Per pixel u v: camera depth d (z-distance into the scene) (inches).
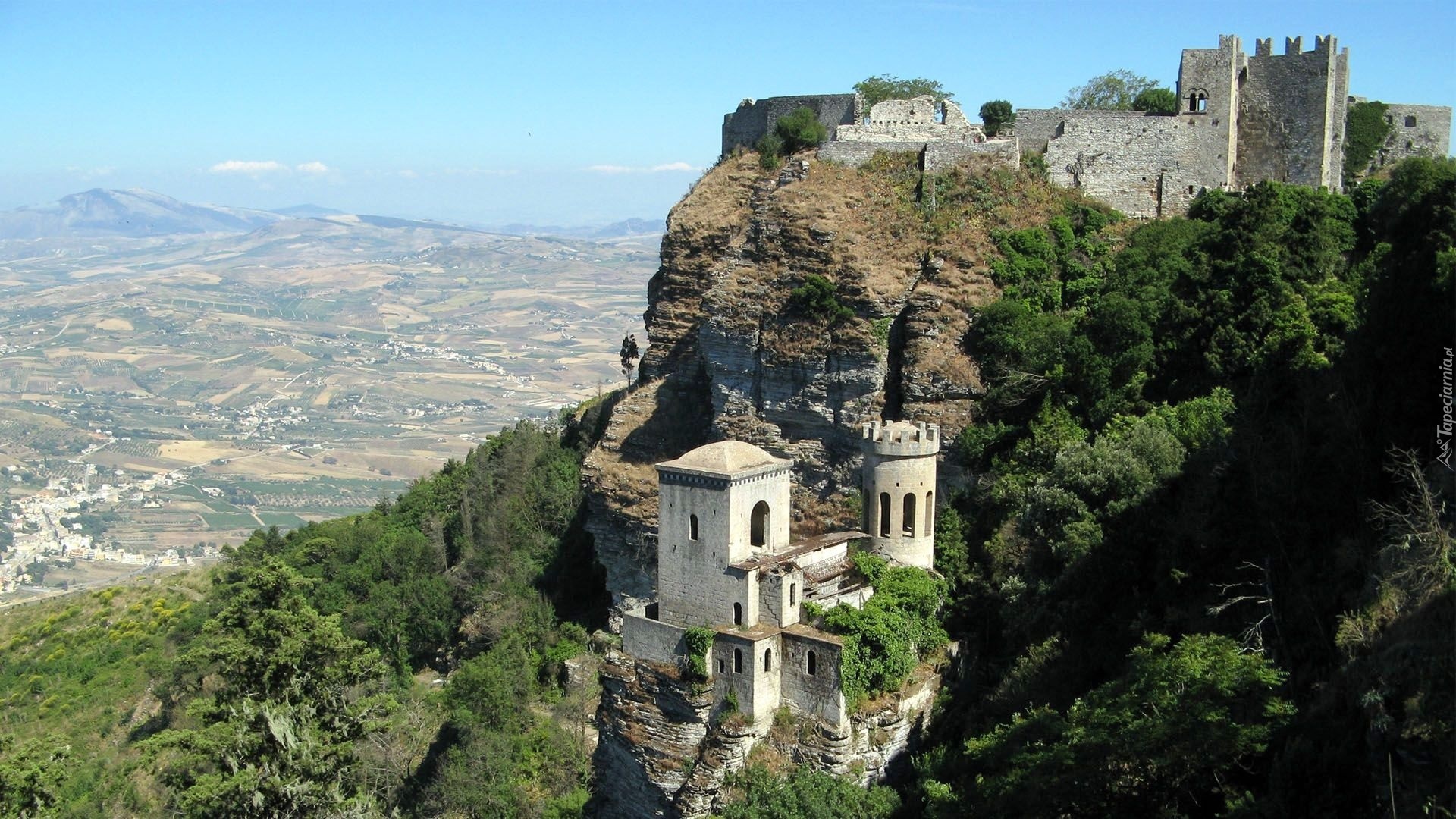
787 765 2957.7
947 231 4352.9
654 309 5137.8
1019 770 2158.0
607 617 4790.8
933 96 5187.0
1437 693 1642.5
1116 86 6043.3
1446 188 2721.5
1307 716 1943.9
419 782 3941.9
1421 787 1601.9
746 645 2962.6
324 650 3009.4
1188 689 1945.1
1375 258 3639.3
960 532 3698.3
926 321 4097.0
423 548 5743.1
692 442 4687.5
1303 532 2386.8
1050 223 4370.1
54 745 2842.0
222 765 2773.1
